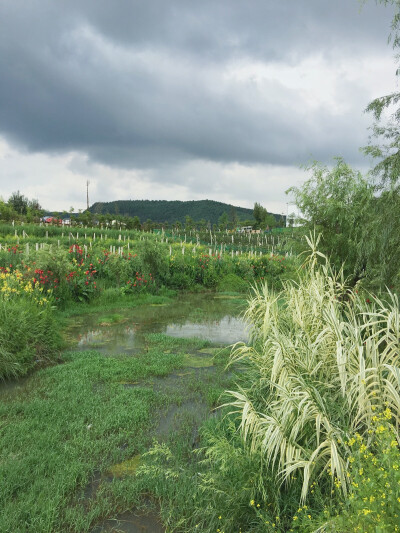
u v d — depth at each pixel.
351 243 7.34
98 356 7.41
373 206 4.59
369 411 2.92
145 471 3.48
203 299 15.36
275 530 2.71
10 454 3.98
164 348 8.19
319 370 3.68
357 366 3.25
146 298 14.48
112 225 45.28
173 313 12.36
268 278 19.75
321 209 8.05
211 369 6.91
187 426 4.62
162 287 16.19
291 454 2.81
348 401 3.09
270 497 2.92
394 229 4.31
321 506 2.72
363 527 2.03
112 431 4.56
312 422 3.17
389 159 4.26
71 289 12.66
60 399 5.37
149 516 3.24
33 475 3.64
